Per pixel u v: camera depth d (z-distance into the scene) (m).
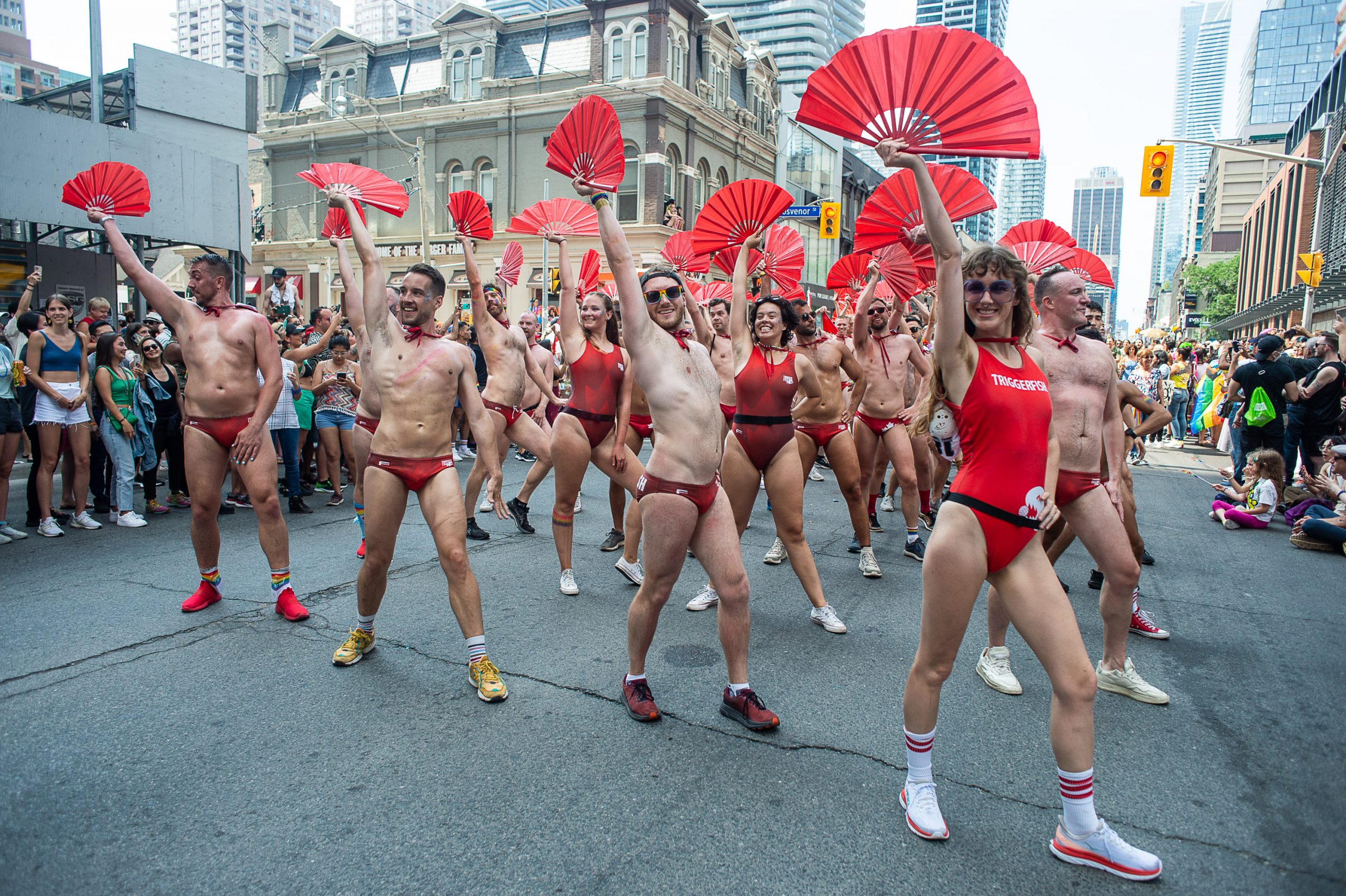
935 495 8.33
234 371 4.81
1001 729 3.62
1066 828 2.68
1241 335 58.09
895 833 2.80
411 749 3.31
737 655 3.59
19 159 11.23
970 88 2.50
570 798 2.97
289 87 34.41
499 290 7.98
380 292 4.08
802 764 3.26
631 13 28.58
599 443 5.53
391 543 4.06
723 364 6.52
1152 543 7.53
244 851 2.64
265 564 6.07
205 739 3.37
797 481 4.82
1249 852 2.75
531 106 29.72
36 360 6.79
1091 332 5.64
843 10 116.50
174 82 14.86
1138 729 3.67
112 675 3.99
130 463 7.32
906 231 3.72
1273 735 3.62
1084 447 3.91
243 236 15.50
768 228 4.90
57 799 2.91
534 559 6.43
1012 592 2.72
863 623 5.02
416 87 31.97
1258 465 8.38
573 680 4.04
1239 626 5.13
